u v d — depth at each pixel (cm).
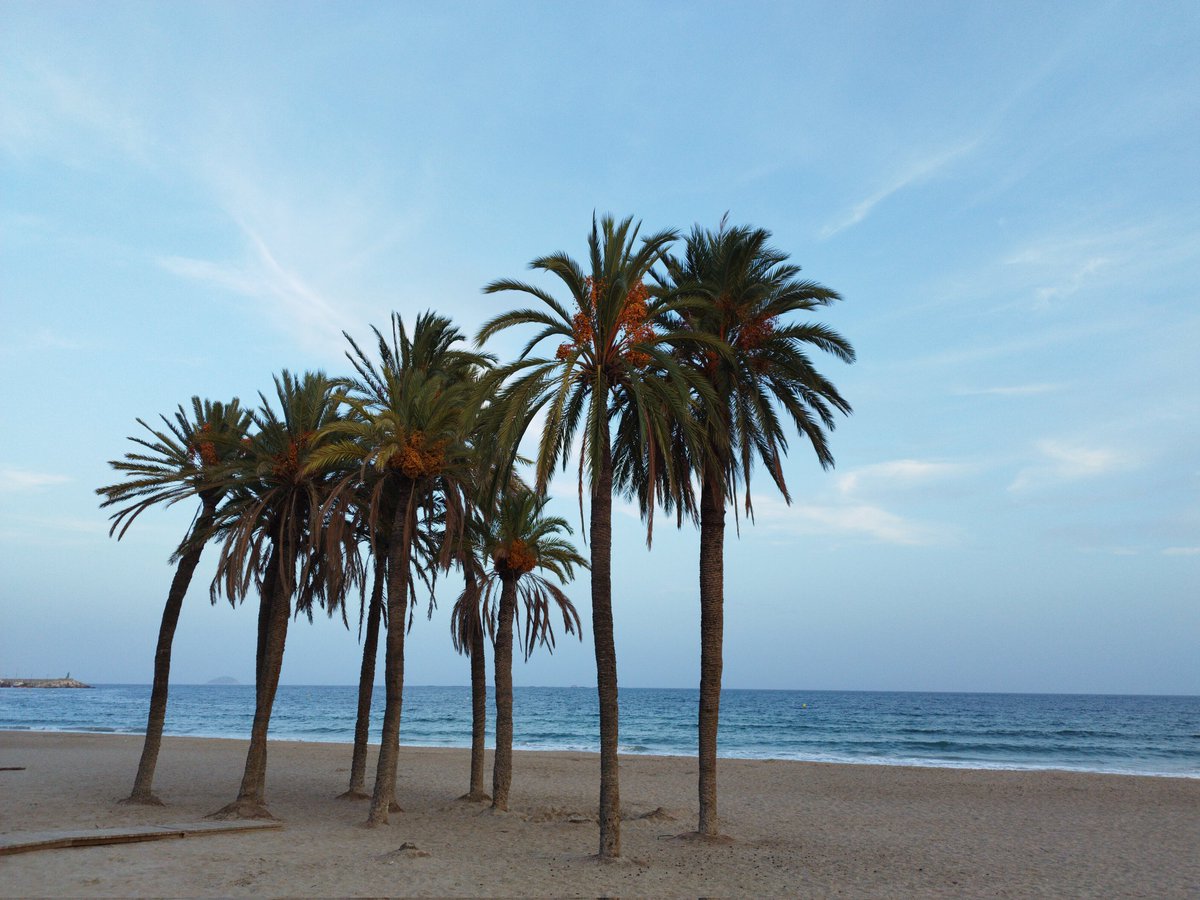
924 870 1706
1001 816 2595
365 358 2378
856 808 2759
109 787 2716
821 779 3725
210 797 2545
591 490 1653
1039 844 2067
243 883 1311
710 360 1995
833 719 11025
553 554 2553
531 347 1839
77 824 1906
